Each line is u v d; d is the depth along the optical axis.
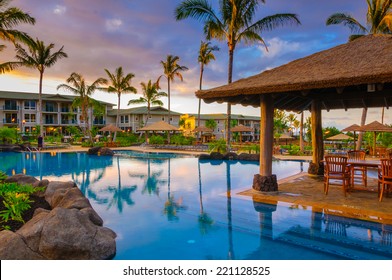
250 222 5.58
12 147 24.64
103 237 4.36
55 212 4.28
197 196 8.10
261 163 7.88
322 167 10.29
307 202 6.59
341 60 7.09
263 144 7.78
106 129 34.00
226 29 18.05
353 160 8.27
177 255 4.22
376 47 7.24
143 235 5.02
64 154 22.80
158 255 4.23
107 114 57.50
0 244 3.72
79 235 4.09
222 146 19.83
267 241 4.68
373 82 5.32
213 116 67.44
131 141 35.72
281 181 9.28
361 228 5.04
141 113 52.12
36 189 7.37
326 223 5.32
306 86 6.00
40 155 21.94
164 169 14.37
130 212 6.50
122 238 4.88
